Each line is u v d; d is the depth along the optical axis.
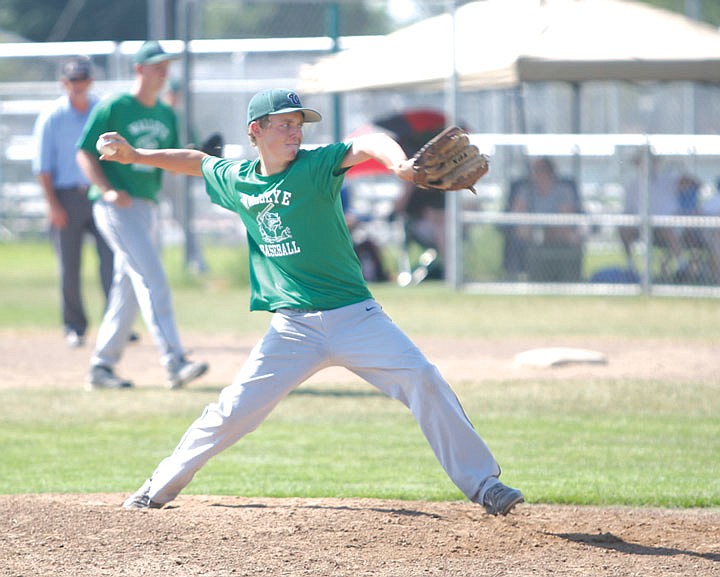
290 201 19.02
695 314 55.62
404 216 70.88
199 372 35.66
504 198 69.19
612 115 85.88
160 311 35.53
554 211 65.12
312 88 68.75
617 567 17.73
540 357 40.75
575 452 27.69
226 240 93.75
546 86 83.25
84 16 129.62
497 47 62.12
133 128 34.53
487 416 32.25
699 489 23.59
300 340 19.72
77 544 18.53
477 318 54.72
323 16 139.75
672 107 86.69
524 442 28.88
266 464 26.67
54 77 108.31
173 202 75.12
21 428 30.91
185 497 22.44
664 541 19.44
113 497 22.47
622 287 63.81
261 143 19.09
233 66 85.88
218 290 68.31
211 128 87.75
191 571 17.25
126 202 34.38
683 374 39.03
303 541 18.92
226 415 20.03
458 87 62.69
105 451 28.16
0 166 95.12
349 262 19.64
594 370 40.00
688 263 63.44
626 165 65.50
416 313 56.72
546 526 20.38
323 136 82.38
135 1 130.50
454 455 19.38
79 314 46.69
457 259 66.00
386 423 31.75
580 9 63.50
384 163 17.77
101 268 45.38
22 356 44.16
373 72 65.94
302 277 19.59
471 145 17.00
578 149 62.59
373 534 19.44
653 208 63.50
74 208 45.25
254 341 47.97
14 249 94.00
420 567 17.62
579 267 65.44
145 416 32.47
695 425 31.03
